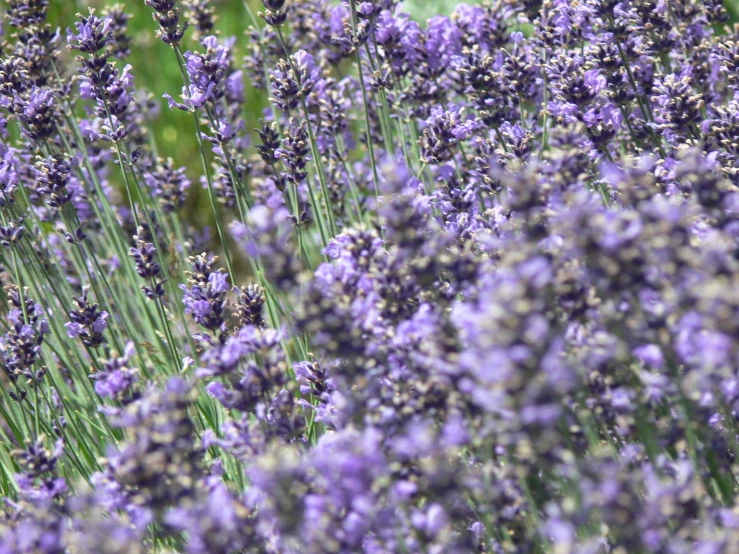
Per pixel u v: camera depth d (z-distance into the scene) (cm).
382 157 488
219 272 343
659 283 206
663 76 396
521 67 396
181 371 337
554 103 357
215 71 386
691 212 237
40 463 261
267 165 473
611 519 198
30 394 392
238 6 767
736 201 227
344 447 196
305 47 519
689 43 416
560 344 181
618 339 207
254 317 346
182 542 276
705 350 188
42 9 461
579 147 307
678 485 207
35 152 473
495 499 227
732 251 233
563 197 230
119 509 272
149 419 219
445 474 200
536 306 177
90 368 372
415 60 438
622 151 423
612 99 372
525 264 197
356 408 222
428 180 462
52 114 402
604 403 233
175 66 727
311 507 197
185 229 533
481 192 420
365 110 394
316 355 345
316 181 491
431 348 219
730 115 339
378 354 240
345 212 500
